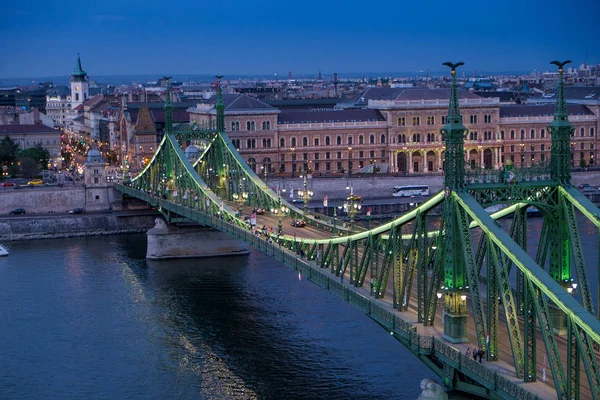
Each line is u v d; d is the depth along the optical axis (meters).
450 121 97.94
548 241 103.75
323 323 151.12
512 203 104.44
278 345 140.38
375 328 147.25
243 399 119.75
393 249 111.25
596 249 188.88
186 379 128.25
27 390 126.19
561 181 101.31
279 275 191.00
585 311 78.81
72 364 136.00
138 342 145.50
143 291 179.25
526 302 86.75
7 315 162.12
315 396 118.88
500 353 93.88
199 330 150.62
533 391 82.25
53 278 192.38
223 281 186.75
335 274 131.00
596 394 77.25
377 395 117.69
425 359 98.88
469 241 95.50
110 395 123.44
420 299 104.06
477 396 93.44
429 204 103.50
